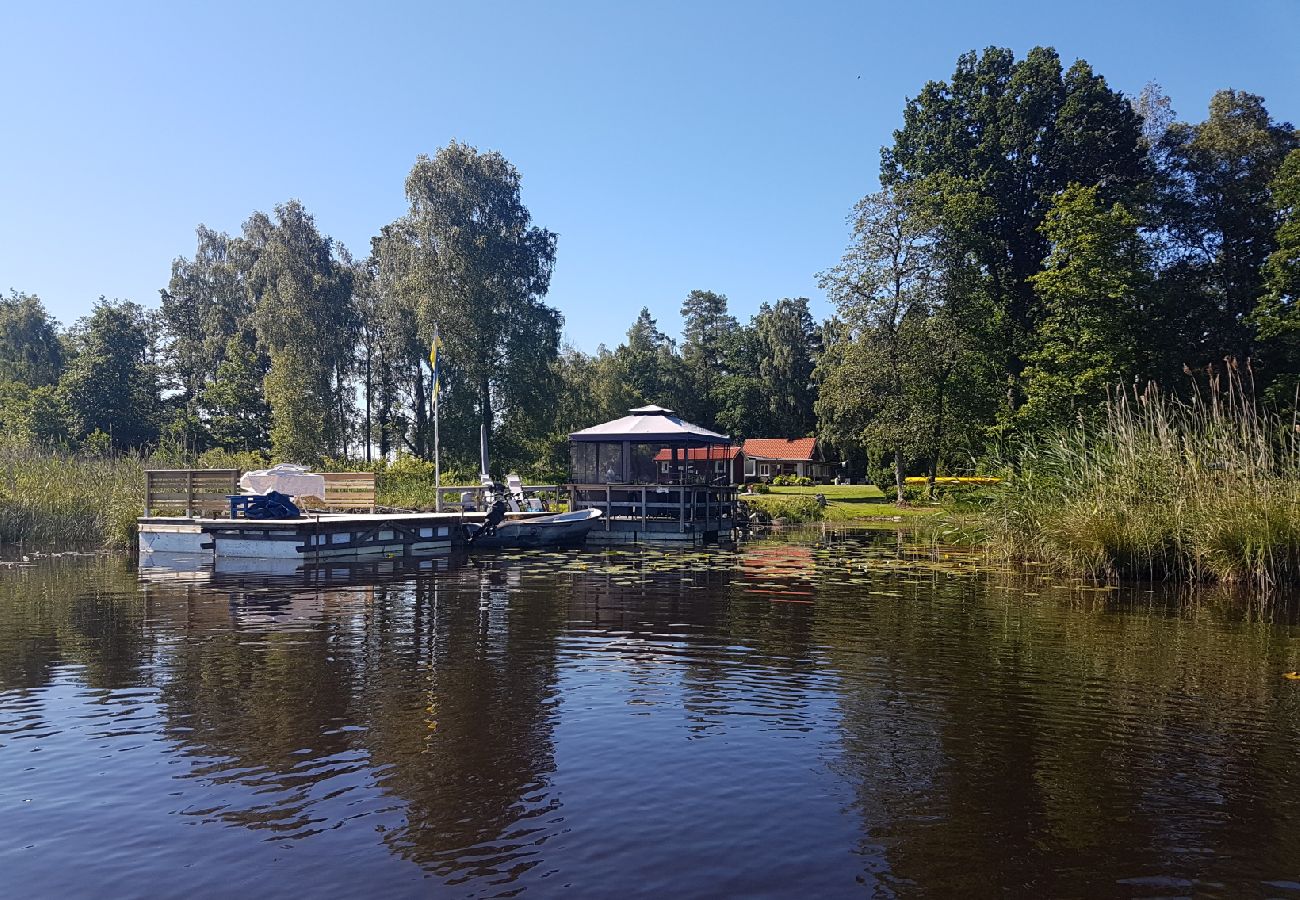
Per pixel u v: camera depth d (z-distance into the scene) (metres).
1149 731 5.93
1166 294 35.22
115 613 10.60
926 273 38.84
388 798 4.73
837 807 4.62
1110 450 15.54
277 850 4.09
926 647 8.74
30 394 45.00
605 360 65.75
